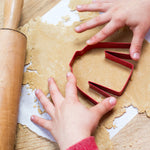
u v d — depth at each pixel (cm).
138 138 45
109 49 49
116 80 47
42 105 48
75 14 52
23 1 51
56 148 47
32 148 47
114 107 47
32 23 52
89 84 47
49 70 49
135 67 48
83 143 41
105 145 45
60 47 50
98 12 52
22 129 48
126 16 48
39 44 51
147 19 47
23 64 48
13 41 46
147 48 48
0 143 42
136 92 47
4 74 44
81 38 50
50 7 53
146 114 46
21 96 49
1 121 43
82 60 49
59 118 45
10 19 49
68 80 46
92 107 45
